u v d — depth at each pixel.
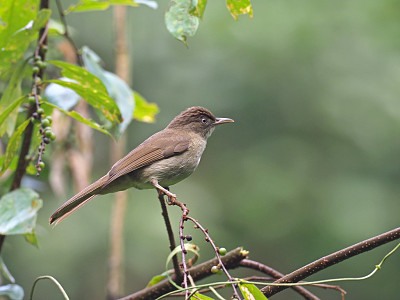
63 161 8.23
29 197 6.03
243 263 5.91
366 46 14.70
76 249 12.87
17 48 6.29
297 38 14.59
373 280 13.66
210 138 14.59
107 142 14.27
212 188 14.35
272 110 14.48
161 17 15.03
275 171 14.27
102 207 13.30
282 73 14.51
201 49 14.75
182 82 14.55
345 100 14.48
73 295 12.74
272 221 13.99
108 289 8.16
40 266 12.73
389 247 13.73
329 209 13.94
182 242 4.64
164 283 5.84
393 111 14.38
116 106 6.26
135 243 12.87
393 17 14.79
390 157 14.31
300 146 14.37
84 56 7.09
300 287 5.87
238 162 14.41
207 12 14.76
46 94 6.83
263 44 14.44
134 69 14.58
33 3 6.02
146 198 13.36
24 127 5.87
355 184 14.10
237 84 14.46
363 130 14.38
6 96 6.27
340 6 14.94
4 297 6.71
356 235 13.64
